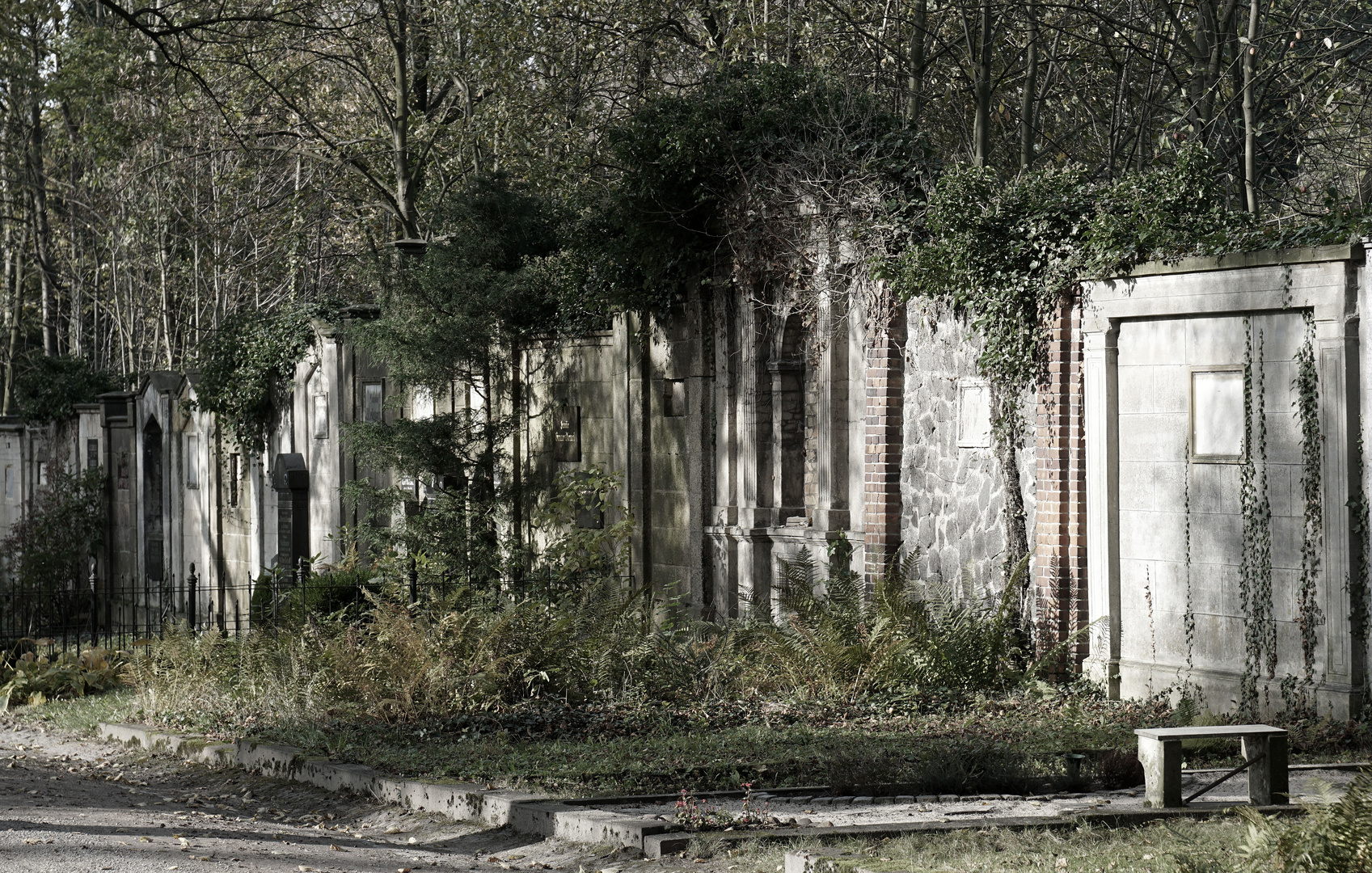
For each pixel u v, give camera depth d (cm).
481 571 2047
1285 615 1212
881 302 1609
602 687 1419
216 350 2878
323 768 1153
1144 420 1334
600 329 2078
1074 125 2708
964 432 1524
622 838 849
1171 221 1305
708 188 1786
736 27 2203
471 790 998
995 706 1318
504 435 2208
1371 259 1138
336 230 3578
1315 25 2000
